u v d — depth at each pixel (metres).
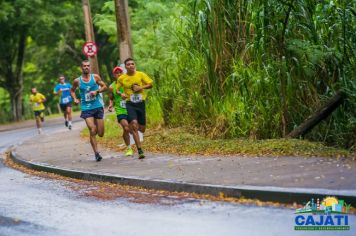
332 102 11.70
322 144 11.97
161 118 18.92
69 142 19.02
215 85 14.51
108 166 11.84
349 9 12.24
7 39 45.38
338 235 6.02
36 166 13.21
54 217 7.65
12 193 9.94
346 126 11.90
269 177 8.77
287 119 12.85
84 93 12.97
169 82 18.23
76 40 57.09
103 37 53.16
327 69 12.66
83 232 6.74
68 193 9.56
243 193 8.02
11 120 48.78
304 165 9.58
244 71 13.41
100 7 45.19
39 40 46.94
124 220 7.23
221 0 14.38
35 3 41.53
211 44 14.53
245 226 6.55
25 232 6.90
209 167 10.35
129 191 9.35
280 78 12.70
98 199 8.79
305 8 12.80
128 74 12.84
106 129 20.89
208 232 6.41
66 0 45.81
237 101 13.77
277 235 6.12
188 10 16.22
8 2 41.50
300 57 12.57
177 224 6.85
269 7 12.98
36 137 23.27
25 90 63.28
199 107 15.20
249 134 13.50
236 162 10.67
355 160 9.70
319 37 12.78
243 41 14.07
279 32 12.95
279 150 11.31
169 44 21.23
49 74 61.31
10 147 21.56
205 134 14.79
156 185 9.30
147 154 13.38
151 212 7.60
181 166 10.80
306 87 12.85
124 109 13.41
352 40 12.27
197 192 8.62
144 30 24.34
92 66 22.89
